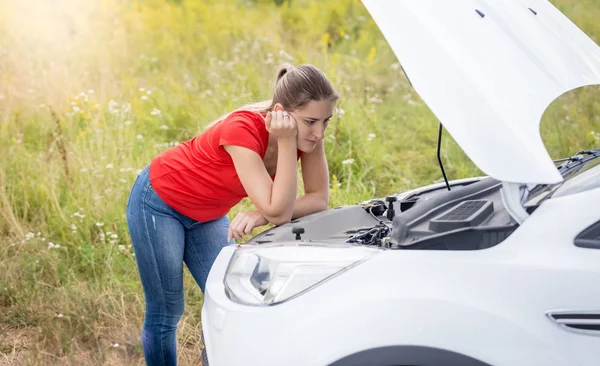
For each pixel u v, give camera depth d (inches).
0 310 160.6
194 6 380.2
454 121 75.9
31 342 148.1
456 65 82.7
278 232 100.3
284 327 78.6
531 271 73.7
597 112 235.9
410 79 80.8
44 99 258.5
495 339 72.0
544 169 73.2
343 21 337.4
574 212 76.5
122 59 305.1
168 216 111.3
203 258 117.6
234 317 83.8
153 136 238.5
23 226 191.8
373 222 109.5
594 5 323.9
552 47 97.4
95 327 150.7
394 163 219.3
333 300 77.5
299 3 378.3
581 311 71.5
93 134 221.5
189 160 108.2
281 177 98.7
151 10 371.6
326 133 224.8
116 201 193.5
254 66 286.8
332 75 255.3
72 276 169.2
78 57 299.3
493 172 71.7
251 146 100.6
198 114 247.9
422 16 88.9
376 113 246.7
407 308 74.4
